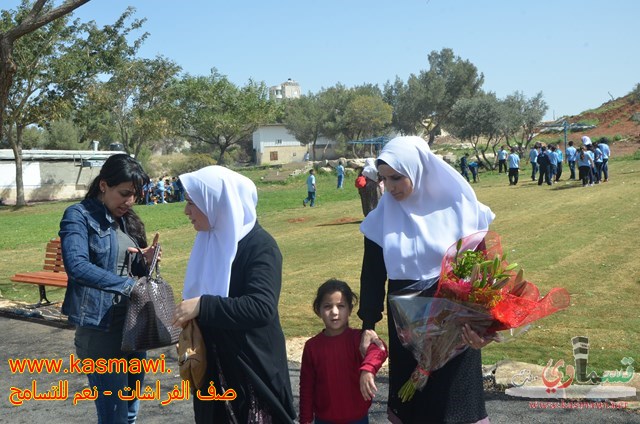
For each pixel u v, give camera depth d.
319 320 7.70
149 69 41.28
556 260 10.94
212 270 3.18
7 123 32.75
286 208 26.16
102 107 37.59
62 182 41.16
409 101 70.94
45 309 8.74
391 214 3.29
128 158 3.98
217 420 3.17
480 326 2.99
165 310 3.78
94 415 5.14
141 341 3.72
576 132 57.66
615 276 9.52
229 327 3.03
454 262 3.01
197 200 3.16
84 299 3.89
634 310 7.59
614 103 62.00
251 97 53.53
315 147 75.38
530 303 2.89
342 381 3.42
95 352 3.96
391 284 3.26
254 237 3.19
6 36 9.39
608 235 13.04
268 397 3.12
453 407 3.10
